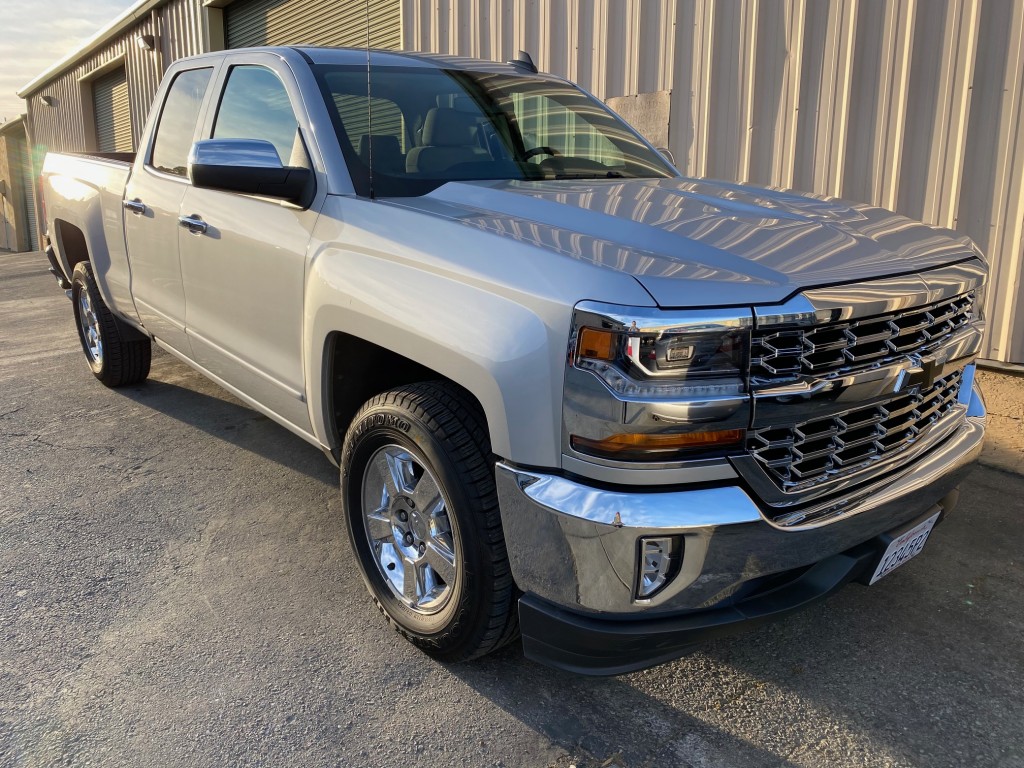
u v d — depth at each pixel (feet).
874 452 6.46
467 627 6.85
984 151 14.64
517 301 5.91
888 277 6.27
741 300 5.47
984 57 14.34
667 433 5.39
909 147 15.57
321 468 12.24
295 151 8.95
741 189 8.89
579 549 5.64
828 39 16.26
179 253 11.02
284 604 8.52
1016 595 8.64
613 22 20.04
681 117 19.02
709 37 18.10
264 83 9.97
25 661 7.52
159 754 6.37
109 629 8.05
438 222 6.99
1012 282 14.74
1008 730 6.66
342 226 7.86
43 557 9.49
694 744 6.53
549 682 7.30
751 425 5.54
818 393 5.73
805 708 6.95
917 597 8.65
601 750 6.45
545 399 5.69
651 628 5.77
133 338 15.29
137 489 11.47
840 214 7.72
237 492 11.36
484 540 6.48
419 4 26.37
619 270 5.63
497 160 9.28
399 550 7.75
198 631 8.02
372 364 8.36
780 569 5.86
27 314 27.02
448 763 6.30
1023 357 14.83
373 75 9.66
